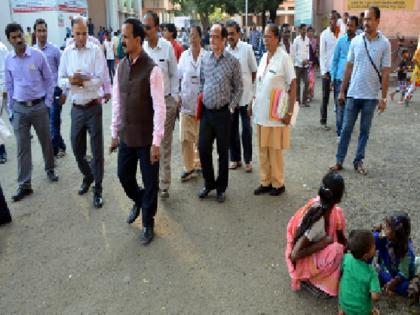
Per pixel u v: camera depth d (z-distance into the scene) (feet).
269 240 13.42
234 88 15.24
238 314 10.21
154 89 12.48
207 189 16.51
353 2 46.03
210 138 15.61
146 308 10.50
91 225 14.69
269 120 15.67
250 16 100.58
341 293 9.76
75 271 12.07
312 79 35.12
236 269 11.98
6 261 12.65
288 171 19.12
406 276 10.39
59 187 17.99
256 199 16.39
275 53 15.57
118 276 11.79
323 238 10.44
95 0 99.35
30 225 14.79
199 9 100.53
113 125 13.52
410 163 19.65
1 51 20.93
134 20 12.20
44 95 17.29
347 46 22.13
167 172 16.44
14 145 24.49
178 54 20.62
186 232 14.05
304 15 56.39
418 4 45.06
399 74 34.55
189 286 11.29
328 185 10.19
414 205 15.34
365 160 20.22
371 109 17.74
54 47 20.75
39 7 62.90
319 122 28.04
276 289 11.09
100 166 16.05
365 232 9.45
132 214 14.61
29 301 10.88
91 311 10.44
